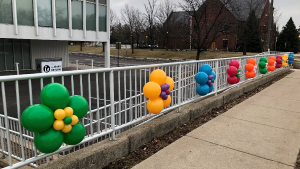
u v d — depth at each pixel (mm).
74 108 2535
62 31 18484
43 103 2365
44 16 17344
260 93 7566
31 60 21281
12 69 20344
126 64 28562
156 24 45938
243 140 3830
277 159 3203
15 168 2367
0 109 8695
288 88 8422
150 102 3867
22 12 16172
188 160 3174
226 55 35719
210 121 4781
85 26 19766
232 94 6699
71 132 2562
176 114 4598
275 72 11469
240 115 5188
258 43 42375
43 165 2568
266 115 5195
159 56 39594
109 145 3127
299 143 3721
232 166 3021
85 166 2795
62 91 2377
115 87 12844
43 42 21922
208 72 5266
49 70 16484
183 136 3990
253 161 3148
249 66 8047
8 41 19812
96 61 31953
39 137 2357
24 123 2221
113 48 55719
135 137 3537
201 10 17328
